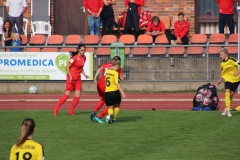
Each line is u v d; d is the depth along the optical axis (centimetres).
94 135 3712
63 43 6656
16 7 6806
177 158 3150
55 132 3809
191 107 5209
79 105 5350
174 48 6138
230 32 6581
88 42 6556
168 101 5556
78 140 3588
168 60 6141
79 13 7319
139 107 5222
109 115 4041
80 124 4062
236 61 4266
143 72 6166
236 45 5988
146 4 7075
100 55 6150
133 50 6178
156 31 6500
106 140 3578
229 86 4284
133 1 6588
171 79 6141
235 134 3688
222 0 6550
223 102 5400
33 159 2428
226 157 3164
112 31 6781
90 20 6650
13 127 4003
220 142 3494
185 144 3456
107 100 4019
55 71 6166
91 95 5950
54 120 4222
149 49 6181
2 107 5284
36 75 6181
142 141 3541
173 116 4334
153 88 6141
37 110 4797
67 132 3806
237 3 6988
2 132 3847
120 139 3600
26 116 4416
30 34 7106
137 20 6600
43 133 3778
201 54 6097
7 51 6253
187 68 6112
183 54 6122
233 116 4288
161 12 7056
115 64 3988
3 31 6588
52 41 6638
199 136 3650
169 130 3828
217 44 6175
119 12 7088
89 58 6084
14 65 6194
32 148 2434
